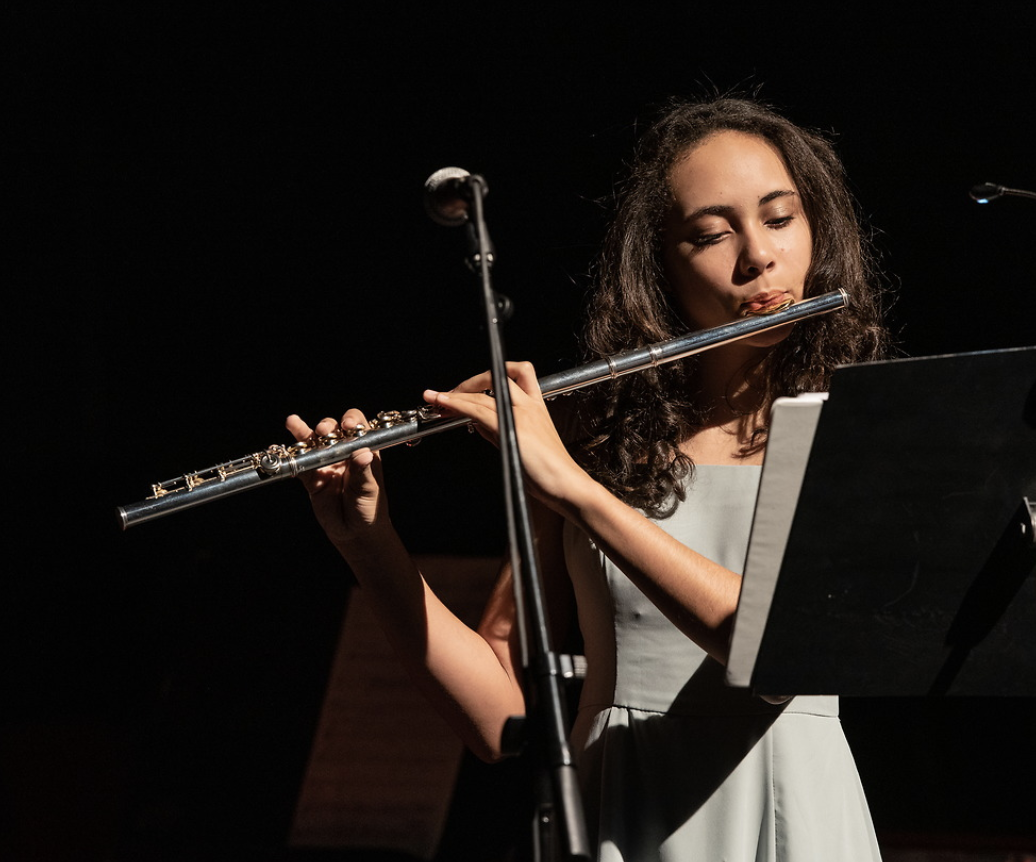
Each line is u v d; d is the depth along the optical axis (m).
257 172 19.19
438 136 18.61
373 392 19.34
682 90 17.39
